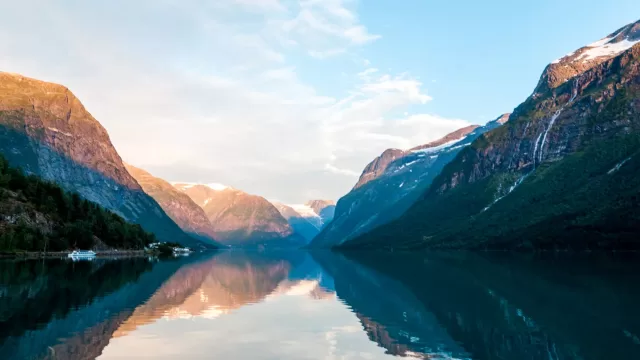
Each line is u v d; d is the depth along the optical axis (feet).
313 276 385.09
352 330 156.56
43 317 164.66
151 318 170.30
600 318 177.47
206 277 361.92
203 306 204.33
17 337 134.10
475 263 535.19
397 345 136.56
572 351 130.62
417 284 304.09
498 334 151.33
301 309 200.13
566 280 314.35
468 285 291.58
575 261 540.52
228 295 245.86
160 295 234.79
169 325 158.71
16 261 463.01
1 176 634.84
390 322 171.22
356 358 122.72
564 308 200.03
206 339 139.54
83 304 196.65
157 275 361.51
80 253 623.77
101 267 426.92
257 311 193.77
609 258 583.17
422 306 208.23
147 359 116.88
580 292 249.96
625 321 171.32
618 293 245.04
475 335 150.10
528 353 128.67
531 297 234.17
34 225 600.80
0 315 165.68
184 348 128.47
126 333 144.77
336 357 123.24
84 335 139.44
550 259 585.22
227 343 135.33
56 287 252.42
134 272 384.06
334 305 212.43
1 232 552.82
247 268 514.68
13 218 582.76
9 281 276.00
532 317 180.55
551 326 163.53
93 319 164.66
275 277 375.45
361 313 190.90
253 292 262.47
